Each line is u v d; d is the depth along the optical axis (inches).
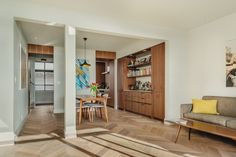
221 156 101.0
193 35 187.2
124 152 106.3
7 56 121.6
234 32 147.0
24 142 124.3
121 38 223.0
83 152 106.3
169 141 127.4
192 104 157.9
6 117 120.1
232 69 147.9
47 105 347.3
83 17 144.2
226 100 143.3
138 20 162.9
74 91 139.3
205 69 172.7
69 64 138.7
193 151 108.6
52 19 133.5
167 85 184.9
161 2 126.7
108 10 140.8
